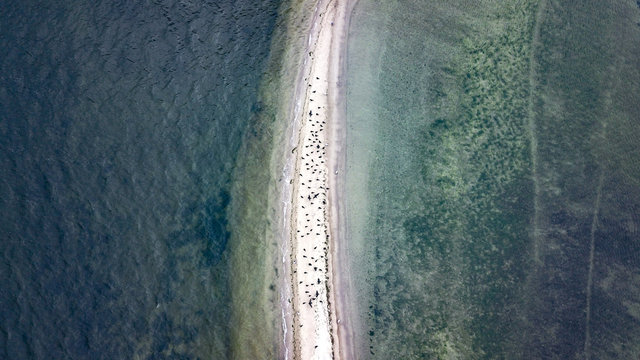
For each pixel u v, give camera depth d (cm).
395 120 7169
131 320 5519
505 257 6228
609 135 7338
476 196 6656
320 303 5766
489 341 5678
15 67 6806
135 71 7175
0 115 6425
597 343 5775
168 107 6981
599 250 6394
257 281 5897
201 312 5666
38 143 6344
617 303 6050
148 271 5822
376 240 6238
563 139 7231
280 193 6506
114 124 6688
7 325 5269
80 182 6203
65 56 7056
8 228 5759
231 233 6197
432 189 6656
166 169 6531
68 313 5441
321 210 6391
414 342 5612
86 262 5747
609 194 6838
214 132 6906
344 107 7212
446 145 7019
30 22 7219
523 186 6781
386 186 6625
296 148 6844
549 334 5769
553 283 6100
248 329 5603
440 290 5956
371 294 5872
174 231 6125
